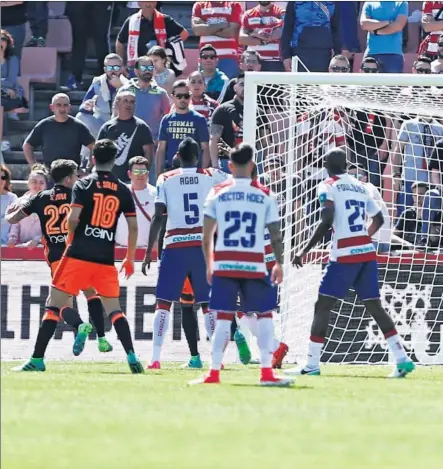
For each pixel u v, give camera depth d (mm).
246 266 31656
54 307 36562
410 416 25938
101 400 27078
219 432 22609
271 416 25031
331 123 49156
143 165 47156
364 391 31406
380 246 48719
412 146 50281
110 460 19328
